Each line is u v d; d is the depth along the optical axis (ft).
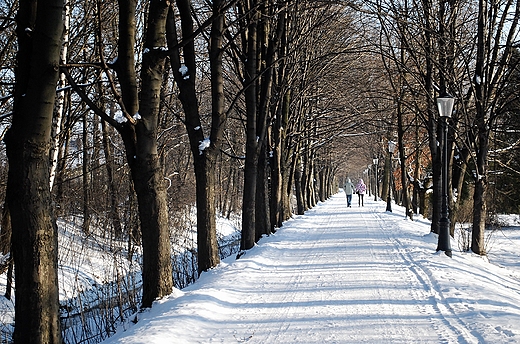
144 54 26.35
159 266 27.25
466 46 52.42
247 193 49.42
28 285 19.53
